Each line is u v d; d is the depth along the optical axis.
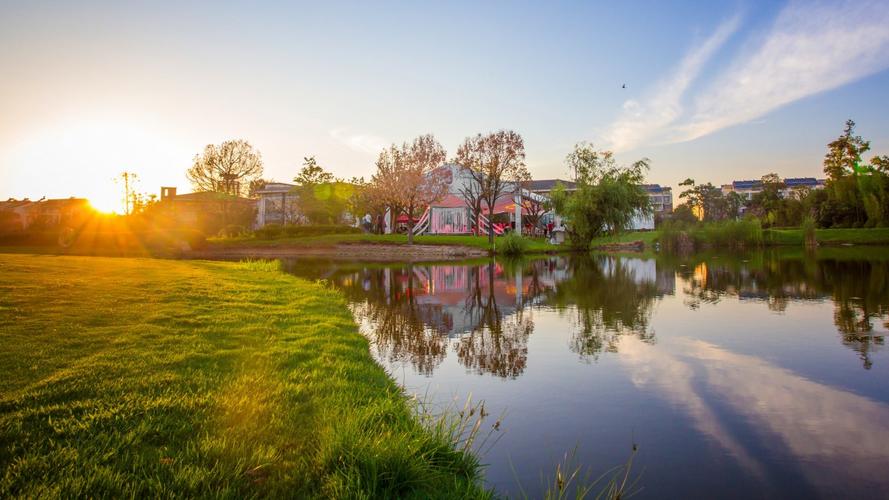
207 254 38.53
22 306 8.64
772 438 4.74
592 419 5.24
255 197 69.31
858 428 4.94
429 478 3.64
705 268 25.31
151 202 69.12
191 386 5.03
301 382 5.35
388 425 4.39
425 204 46.44
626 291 16.30
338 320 9.36
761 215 80.94
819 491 3.80
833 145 67.81
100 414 4.21
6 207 75.75
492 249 41.34
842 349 8.04
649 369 7.07
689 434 4.84
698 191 101.19
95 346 6.38
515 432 4.90
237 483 3.27
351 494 3.22
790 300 13.66
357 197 59.44
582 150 45.25
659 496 3.73
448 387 6.29
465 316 11.62
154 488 3.12
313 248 42.06
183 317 8.52
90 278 12.65
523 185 47.88
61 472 3.25
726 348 8.23
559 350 8.23
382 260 34.06
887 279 18.30
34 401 4.46
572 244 47.00
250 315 9.09
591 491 3.80
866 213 64.19
